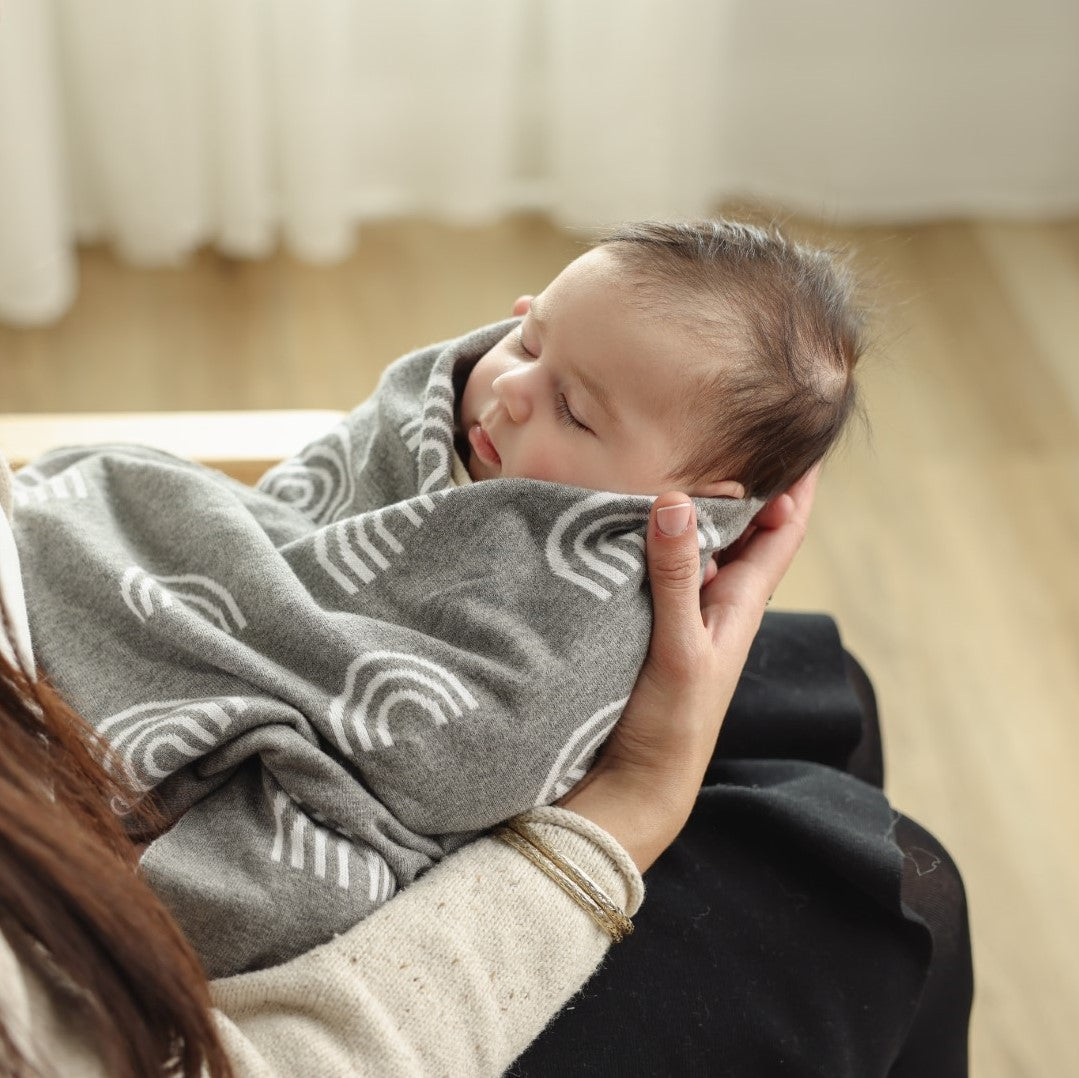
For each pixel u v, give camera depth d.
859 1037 0.75
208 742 0.68
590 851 0.68
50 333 1.79
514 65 1.88
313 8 1.65
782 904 0.77
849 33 1.94
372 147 1.94
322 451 0.87
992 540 1.64
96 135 1.76
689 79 1.81
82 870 0.46
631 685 0.72
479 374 0.80
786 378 0.77
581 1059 0.70
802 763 0.89
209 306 1.85
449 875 0.66
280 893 0.65
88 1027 0.51
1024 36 1.97
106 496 0.81
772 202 2.07
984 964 1.26
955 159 2.06
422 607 0.73
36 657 0.73
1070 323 1.92
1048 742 1.44
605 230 0.84
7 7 1.50
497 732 0.68
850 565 1.60
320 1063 0.59
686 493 0.78
